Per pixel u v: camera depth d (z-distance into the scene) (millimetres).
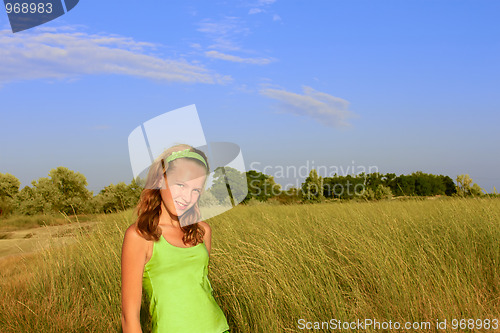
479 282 4152
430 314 3447
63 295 4656
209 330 1699
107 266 5387
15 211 22688
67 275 5352
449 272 4266
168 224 1713
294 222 7496
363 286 4246
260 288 4043
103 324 4082
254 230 7164
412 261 4727
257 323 3676
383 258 4625
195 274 1726
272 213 10438
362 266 4676
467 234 5422
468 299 3617
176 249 1674
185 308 1661
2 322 4027
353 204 10859
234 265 4629
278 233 6508
